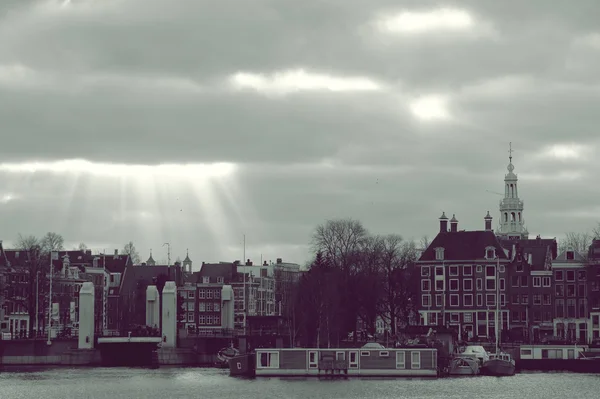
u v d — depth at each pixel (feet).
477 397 592.19
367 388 627.87
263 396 599.57
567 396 599.57
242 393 613.11
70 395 620.08
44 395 621.31
